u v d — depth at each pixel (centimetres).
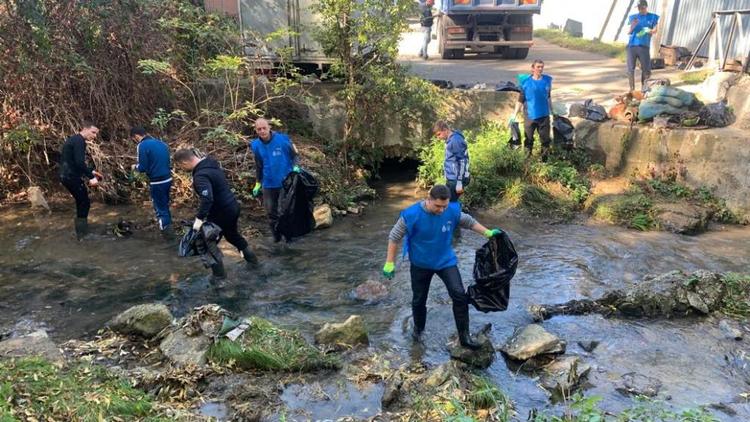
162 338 508
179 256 708
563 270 671
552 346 489
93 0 879
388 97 995
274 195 725
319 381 459
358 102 995
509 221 851
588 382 459
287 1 988
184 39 981
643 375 468
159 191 759
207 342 486
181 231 787
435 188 460
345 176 1000
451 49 1636
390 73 973
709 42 1374
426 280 498
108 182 880
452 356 490
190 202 884
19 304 586
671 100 925
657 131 896
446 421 369
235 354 471
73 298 600
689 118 903
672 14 1562
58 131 899
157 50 946
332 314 573
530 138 929
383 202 943
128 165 908
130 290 619
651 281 596
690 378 465
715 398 438
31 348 464
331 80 1056
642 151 913
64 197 912
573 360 475
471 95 1034
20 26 848
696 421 380
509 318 561
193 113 999
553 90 1184
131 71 934
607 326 549
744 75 962
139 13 930
